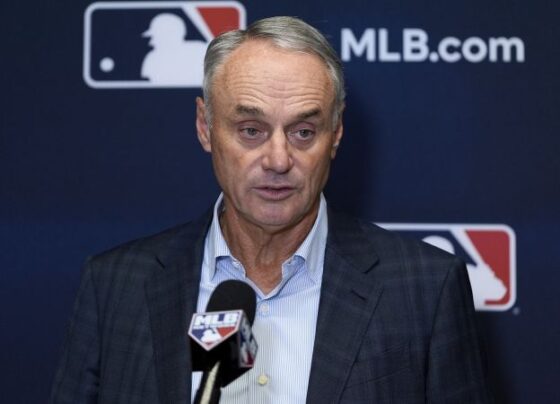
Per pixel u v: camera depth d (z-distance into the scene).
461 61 4.77
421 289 3.54
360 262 3.59
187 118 4.88
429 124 4.78
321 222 3.67
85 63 4.88
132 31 4.88
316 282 3.60
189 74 4.87
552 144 4.71
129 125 4.88
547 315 4.71
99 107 4.88
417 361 3.42
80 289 3.78
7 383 4.89
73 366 3.67
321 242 3.66
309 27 3.40
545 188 4.71
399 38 4.80
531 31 4.73
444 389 3.43
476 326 3.64
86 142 4.88
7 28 4.89
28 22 4.89
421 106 4.79
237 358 2.52
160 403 3.39
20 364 4.89
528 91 4.73
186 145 4.89
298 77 3.26
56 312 4.88
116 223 4.89
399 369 3.39
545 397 4.71
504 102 4.74
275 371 3.44
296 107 3.23
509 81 4.74
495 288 4.74
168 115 4.88
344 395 3.31
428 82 4.78
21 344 4.89
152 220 4.89
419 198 4.79
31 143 4.88
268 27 3.36
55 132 4.88
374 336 3.41
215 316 2.58
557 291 4.71
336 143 3.69
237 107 3.26
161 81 4.88
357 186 4.82
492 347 4.73
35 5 4.90
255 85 3.25
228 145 3.35
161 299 3.59
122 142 4.89
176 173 4.89
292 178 3.29
